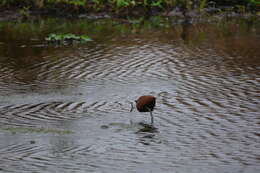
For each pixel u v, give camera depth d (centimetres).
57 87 1496
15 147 1070
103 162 993
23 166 977
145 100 1220
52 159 1009
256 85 1484
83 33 2422
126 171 948
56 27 2622
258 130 1146
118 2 2995
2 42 2222
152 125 1193
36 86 1508
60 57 1895
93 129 1170
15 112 1285
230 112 1264
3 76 1627
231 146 1060
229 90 1443
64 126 1187
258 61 1781
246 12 3084
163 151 1045
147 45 2100
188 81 1545
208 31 2447
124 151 1048
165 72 1655
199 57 1861
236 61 1788
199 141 1093
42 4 3075
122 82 1545
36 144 1084
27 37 2334
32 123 1205
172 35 2336
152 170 951
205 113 1262
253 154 1018
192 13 2992
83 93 1438
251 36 2280
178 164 977
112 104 1345
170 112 1276
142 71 1672
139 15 3031
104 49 2031
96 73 1653
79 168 966
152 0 3114
